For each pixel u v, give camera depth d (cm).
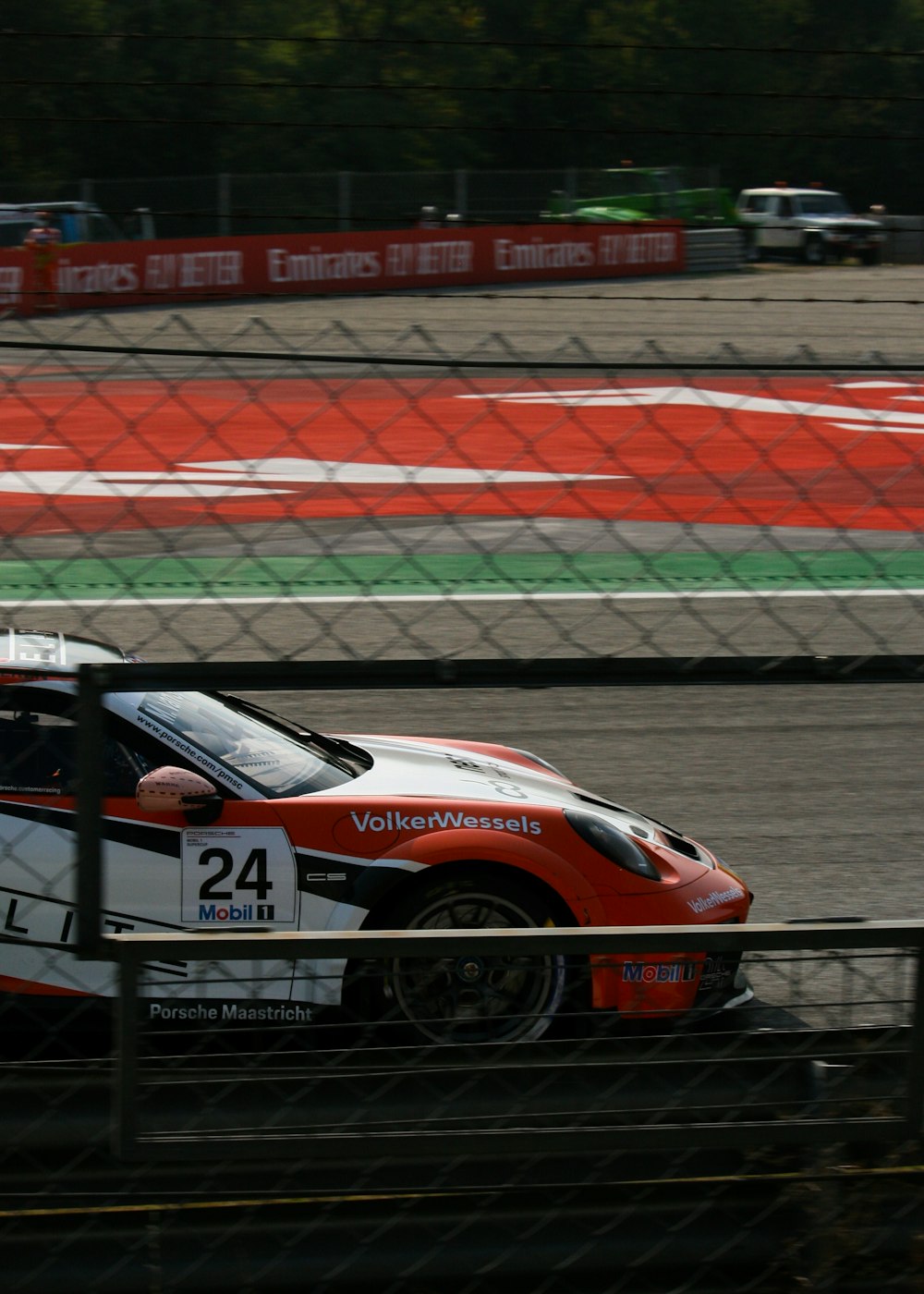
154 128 5694
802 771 1436
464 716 1567
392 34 6009
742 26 6962
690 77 5997
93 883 486
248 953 487
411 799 873
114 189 5322
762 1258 602
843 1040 571
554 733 1526
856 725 1589
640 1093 603
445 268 5428
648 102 5966
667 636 1812
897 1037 547
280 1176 616
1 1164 644
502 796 917
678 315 4416
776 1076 581
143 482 2353
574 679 495
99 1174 609
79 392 2927
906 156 7750
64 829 830
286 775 891
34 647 925
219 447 2592
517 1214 596
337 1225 589
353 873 839
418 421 2858
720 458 2770
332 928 838
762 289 5222
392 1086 604
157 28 5716
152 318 3722
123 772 848
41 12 5512
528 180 5697
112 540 2133
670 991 830
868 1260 602
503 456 2670
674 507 2444
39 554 2055
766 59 6756
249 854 834
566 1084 607
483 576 2044
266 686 482
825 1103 533
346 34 5991
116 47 5719
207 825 833
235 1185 616
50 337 2611
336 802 855
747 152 7444
